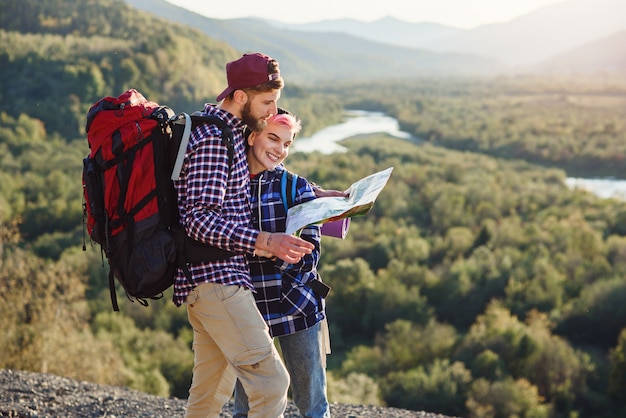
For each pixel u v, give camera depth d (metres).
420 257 50.84
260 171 2.48
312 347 2.52
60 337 16.16
